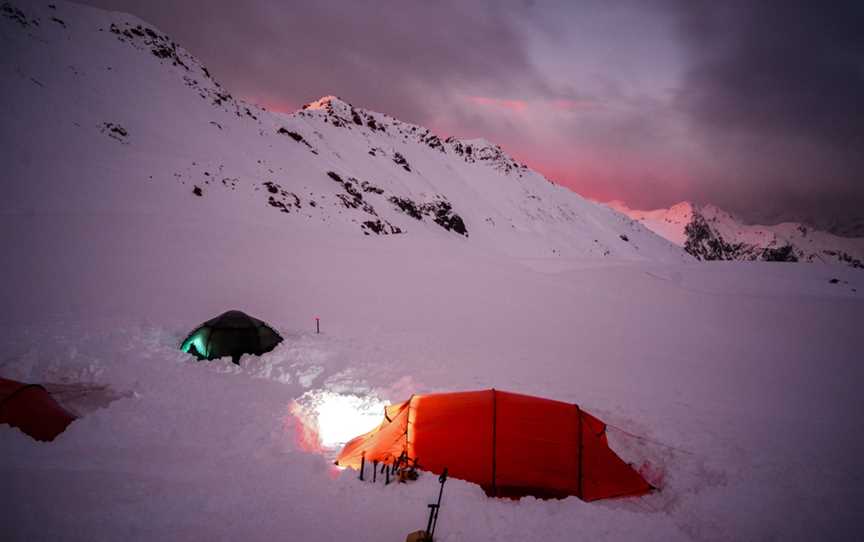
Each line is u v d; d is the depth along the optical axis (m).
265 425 9.16
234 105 104.56
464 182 188.12
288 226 63.34
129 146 64.44
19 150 50.94
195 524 5.50
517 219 174.62
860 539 6.99
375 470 7.85
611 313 36.25
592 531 6.36
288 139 110.19
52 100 64.19
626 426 11.92
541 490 8.32
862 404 16.02
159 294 25.80
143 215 44.66
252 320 16.00
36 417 7.95
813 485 8.72
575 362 19.48
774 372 20.47
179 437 7.93
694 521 7.26
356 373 14.83
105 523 5.25
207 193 61.62
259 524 5.66
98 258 31.66
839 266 75.38
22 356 12.52
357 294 32.12
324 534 5.64
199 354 14.72
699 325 33.97
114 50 89.38
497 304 34.84
